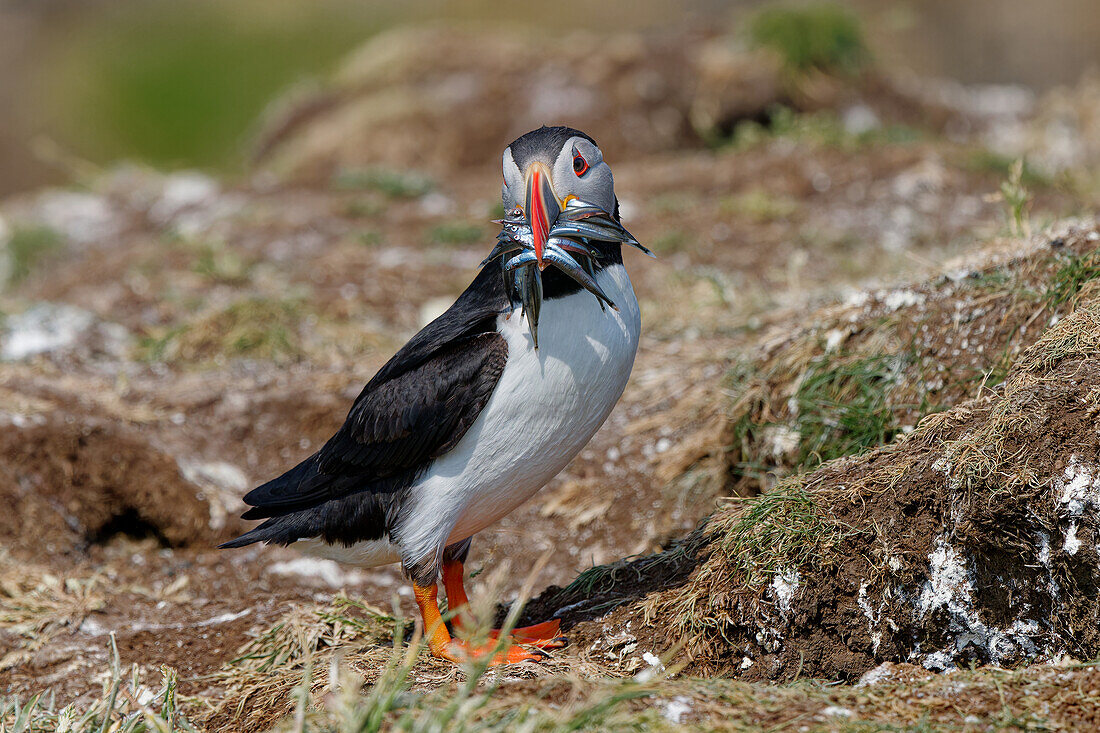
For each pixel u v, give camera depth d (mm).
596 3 38656
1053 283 7406
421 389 6227
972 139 20250
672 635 6336
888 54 23094
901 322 8070
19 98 32500
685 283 13078
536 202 6078
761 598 6160
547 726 4883
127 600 8430
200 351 12062
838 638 6141
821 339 8383
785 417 8305
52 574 8633
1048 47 31500
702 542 6953
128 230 18500
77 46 35344
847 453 7805
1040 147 19234
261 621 7750
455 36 22391
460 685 5660
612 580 7066
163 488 9656
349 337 12273
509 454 6277
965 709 5145
